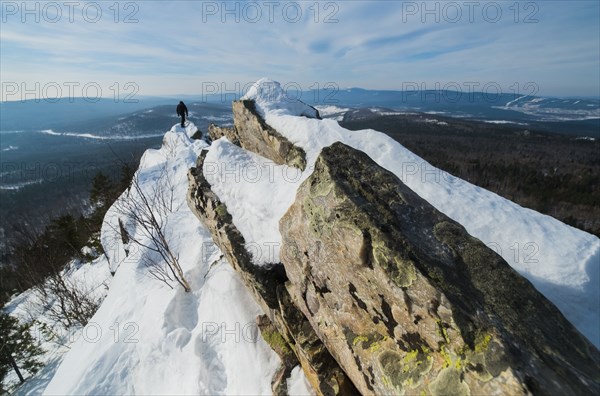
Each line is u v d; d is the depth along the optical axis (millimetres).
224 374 9242
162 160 28734
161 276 13453
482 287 4656
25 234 43281
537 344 4051
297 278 6852
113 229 22219
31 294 32438
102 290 25078
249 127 13047
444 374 4195
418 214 5613
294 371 8242
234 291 10750
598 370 3977
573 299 6539
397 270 4789
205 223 12320
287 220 6996
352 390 6723
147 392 9781
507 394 3621
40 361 21594
